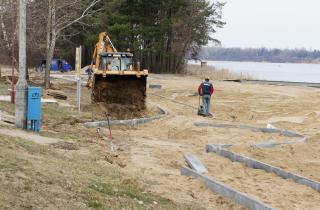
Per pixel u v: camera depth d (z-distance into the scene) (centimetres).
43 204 703
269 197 1050
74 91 3388
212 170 1286
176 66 6875
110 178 1005
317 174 1290
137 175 1134
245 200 956
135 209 802
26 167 855
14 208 659
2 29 3300
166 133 1934
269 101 3469
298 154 1555
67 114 2044
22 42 1453
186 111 2797
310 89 4428
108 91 2469
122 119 2206
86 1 3731
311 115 2680
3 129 1367
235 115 2753
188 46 6988
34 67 6744
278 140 1823
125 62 2744
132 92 2494
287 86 4719
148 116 2375
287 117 2666
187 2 6562
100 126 1956
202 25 6819
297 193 1090
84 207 740
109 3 5612
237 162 1383
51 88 3341
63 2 3391
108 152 1381
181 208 884
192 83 4875
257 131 2044
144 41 6638
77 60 2138
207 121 2239
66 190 798
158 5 6400
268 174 1258
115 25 6094
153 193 962
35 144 1189
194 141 1775
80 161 1121
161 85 4516
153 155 1451
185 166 1248
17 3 3005
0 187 716
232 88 4262
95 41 5922
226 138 1848
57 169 924
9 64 5919
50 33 3412
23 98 1460
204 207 927
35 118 1471
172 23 6384
